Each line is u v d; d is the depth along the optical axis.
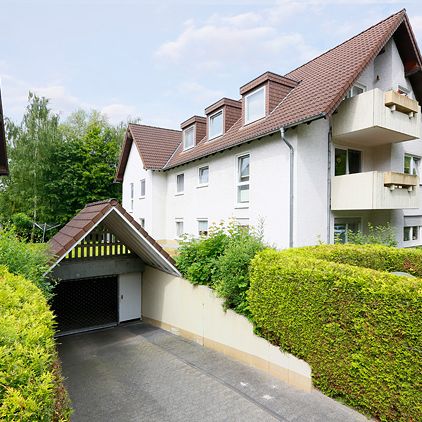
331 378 4.56
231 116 13.91
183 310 8.89
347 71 9.72
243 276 6.47
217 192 13.00
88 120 40.78
